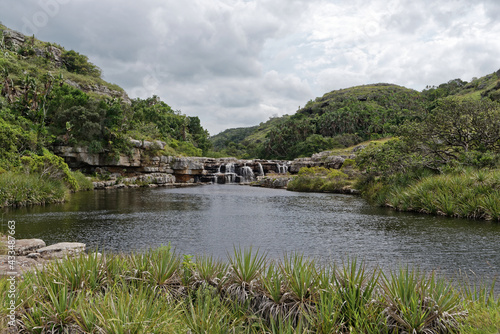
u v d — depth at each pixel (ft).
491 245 39.88
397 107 411.75
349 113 378.53
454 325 13.82
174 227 54.80
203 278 19.36
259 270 19.17
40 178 94.07
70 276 17.35
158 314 13.96
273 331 13.99
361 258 34.88
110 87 369.91
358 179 127.85
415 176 83.92
